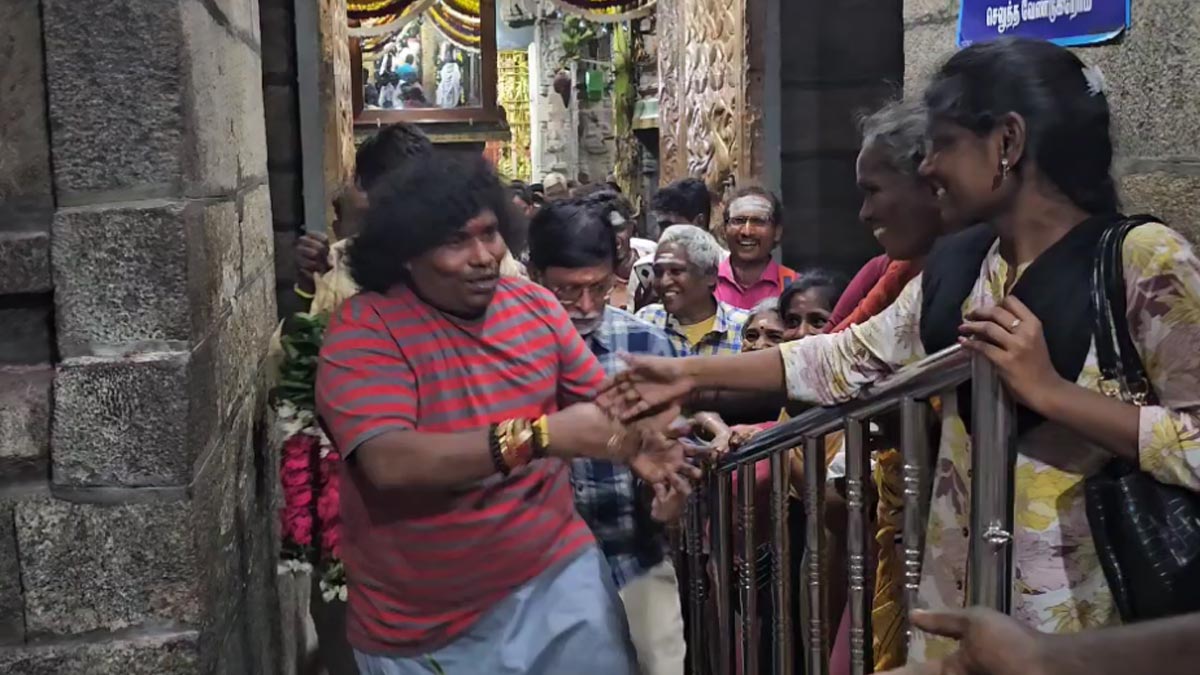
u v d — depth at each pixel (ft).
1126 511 4.59
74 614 6.19
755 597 7.11
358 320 6.30
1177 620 3.17
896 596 6.68
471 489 6.32
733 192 15.07
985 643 3.32
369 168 7.93
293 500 8.73
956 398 5.37
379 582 6.53
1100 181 4.89
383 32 30.66
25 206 6.20
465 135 35.73
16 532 6.13
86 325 6.17
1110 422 4.51
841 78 15.06
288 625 10.83
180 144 6.23
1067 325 4.73
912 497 5.51
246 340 8.70
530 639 6.49
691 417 8.02
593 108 40.78
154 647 6.19
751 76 15.07
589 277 7.81
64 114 6.14
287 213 14.10
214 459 6.95
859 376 6.03
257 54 10.50
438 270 6.14
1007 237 5.03
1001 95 4.80
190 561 6.23
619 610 6.77
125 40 6.15
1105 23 7.72
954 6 9.64
